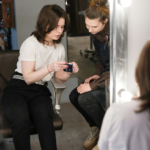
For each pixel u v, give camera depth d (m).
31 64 1.63
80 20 1.89
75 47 2.12
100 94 1.54
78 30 1.90
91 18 1.37
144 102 0.70
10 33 3.60
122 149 0.70
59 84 1.71
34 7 2.77
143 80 0.70
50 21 1.58
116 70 1.31
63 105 2.76
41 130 1.45
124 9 1.21
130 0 1.16
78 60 1.97
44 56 1.71
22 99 1.59
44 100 1.64
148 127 0.68
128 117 0.70
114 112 0.73
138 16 1.24
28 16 2.79
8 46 3.63
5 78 1.92
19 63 1.75
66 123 2.37
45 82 1.83
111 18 1.24
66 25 1.71
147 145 0.68
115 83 1.33
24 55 1.62
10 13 2.91
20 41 2.83
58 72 1.89
